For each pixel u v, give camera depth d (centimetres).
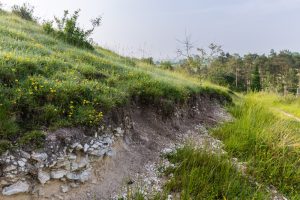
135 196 555
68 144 529
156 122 885
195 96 1244
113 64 1066
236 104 1614
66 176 516
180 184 607
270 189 675
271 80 6181
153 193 579
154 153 748
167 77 1337
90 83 706
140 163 687
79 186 536
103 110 649
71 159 526
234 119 1248
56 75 688
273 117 1239
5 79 597
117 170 628
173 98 1003
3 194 439
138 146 738
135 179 629
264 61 7706
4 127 486
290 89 5772
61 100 595
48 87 600
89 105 623
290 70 6700
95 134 593
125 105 754
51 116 556
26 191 462
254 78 5197
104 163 601
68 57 956
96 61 1034
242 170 714
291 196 657
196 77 2038
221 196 594
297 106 2052
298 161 788
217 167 673
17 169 457
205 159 693
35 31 1345
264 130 881
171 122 948
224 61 6956
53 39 1248
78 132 564
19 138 491
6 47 809
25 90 576
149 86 928
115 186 591
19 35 1064
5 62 636
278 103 2209
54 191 502
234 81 5488
